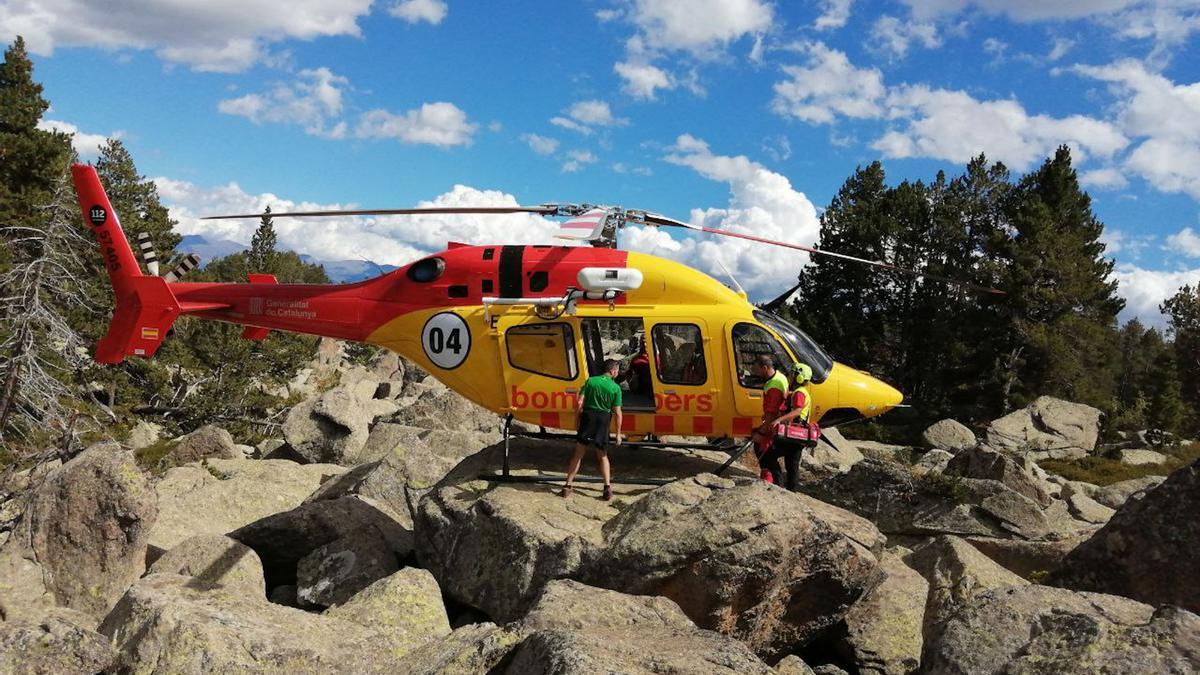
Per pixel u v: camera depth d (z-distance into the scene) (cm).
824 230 5228
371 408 2803
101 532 962
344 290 1212
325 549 1079
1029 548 1298
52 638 646
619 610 744
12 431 2180
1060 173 4847
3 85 3903
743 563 830
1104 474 3231
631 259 1127
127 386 3441
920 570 1085
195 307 1302
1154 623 549
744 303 1112
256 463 1616
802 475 1548
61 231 2331
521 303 1107
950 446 3241
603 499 1024
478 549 968
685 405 1092
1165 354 5641
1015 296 4394
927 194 5200
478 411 2362
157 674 650
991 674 628
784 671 843
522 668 586
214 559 995
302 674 676
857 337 4859
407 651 746
